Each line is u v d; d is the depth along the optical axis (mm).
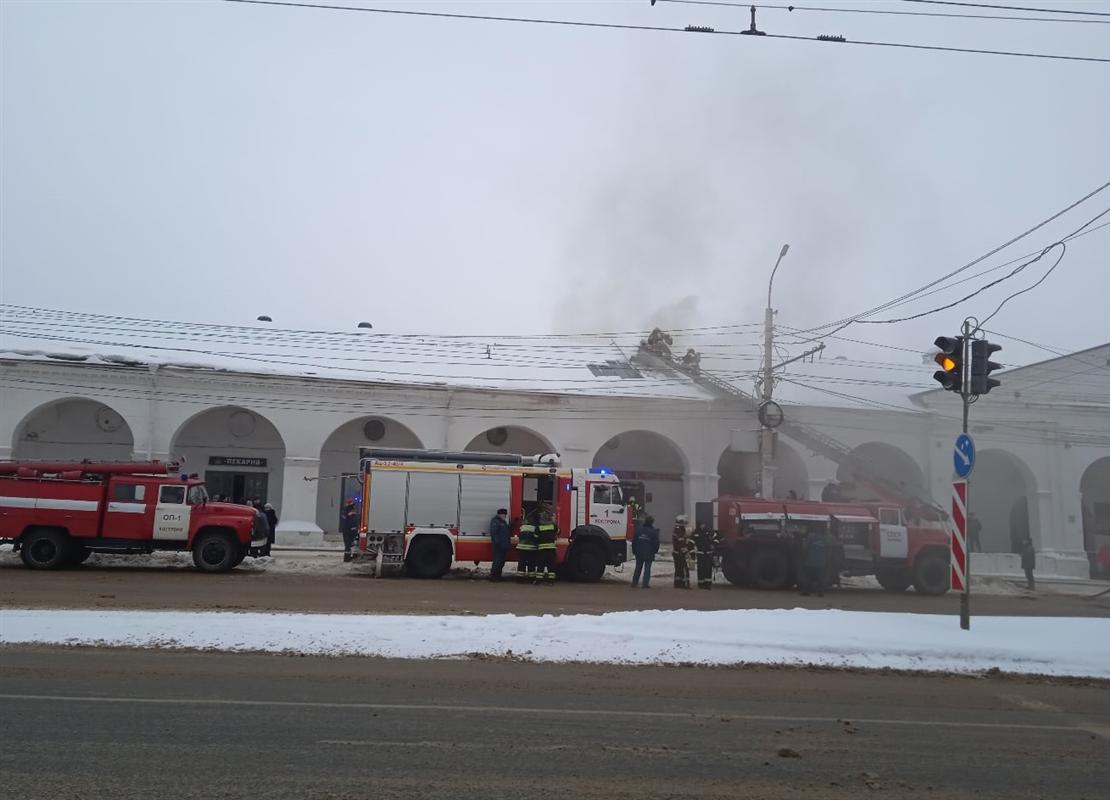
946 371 13445
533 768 6020
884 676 10336
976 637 12008
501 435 33406
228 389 29422
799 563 21031
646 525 20875
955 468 13398
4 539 19266
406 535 20844
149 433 28625
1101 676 10672
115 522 19578
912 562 21938
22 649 9906
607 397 31609
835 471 31922
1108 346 34250
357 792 5371
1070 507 32375
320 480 32312
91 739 6383
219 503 20766
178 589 16484
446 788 5512
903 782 6031
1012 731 7734
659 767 6168
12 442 27594
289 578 19594
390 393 30438
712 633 11719
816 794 5688
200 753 6109
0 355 27719
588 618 12602
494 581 20688
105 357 28812
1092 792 5945
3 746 6152
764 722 7715
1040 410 33094
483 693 8469
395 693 8297
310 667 9453
